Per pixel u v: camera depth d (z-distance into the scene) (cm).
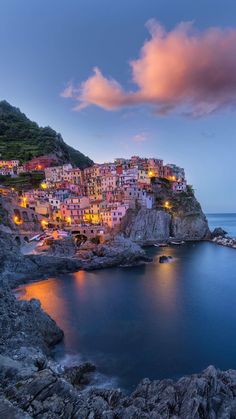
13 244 8212
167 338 4169
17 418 1656
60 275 8094
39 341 3544
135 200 14612
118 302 5775
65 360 3538
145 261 9875
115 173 16475
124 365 3441
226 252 12150
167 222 15500
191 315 5072
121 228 13462
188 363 3500
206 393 2344
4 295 4056
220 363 3512
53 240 9869
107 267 9081
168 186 18062
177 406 2217
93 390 2434
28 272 7700
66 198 14612
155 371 3325
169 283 7256
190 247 13512
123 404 2253
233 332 4384
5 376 2266
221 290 6638
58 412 1903
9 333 3369
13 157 18650
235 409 2264
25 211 11756
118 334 4291
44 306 5528
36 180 16712
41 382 2094
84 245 11062
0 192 12194
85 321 4784
